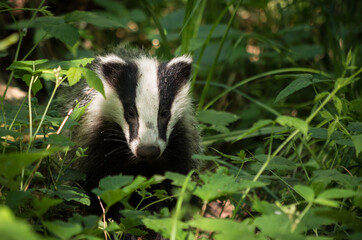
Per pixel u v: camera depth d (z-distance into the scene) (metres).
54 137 4.11
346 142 4.55
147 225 3.12
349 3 9.95
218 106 9.86
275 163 4.66
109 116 6.05
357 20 9.94
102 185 3.24
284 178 5.47
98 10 11.73
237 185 3.20
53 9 10.42
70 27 5.61
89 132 5.96
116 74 6.07
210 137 7.26
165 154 6.13
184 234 3.10
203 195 3.13
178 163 6.21
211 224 2.91
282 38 11.16
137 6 12.91
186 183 3.16
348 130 4.98
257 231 4.69
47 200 2.93
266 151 7.44
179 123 6.21
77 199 4.11
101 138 5.99
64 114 6.57
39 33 8.20
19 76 4.43
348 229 4.32
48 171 4.36
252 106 8.97
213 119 7.30
